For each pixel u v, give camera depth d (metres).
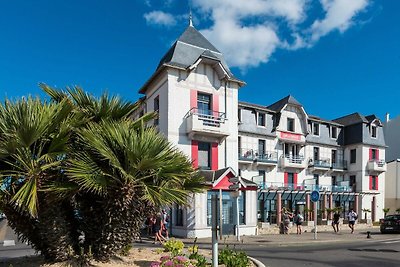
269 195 29.97
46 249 7.40
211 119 21.88
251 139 29.59
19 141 6.21
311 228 27.16
